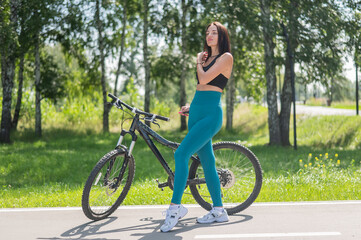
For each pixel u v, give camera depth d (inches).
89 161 430.9
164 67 804.0
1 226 152.6
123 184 168.6
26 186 295.0
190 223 155.6
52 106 909.8
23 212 173.8
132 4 781.9
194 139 149.1
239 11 523.8
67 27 698.2
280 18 562.3
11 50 618.8
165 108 1035.3
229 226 150.0
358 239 132.8
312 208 174.2
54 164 416.5
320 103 1791.3
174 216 146.0
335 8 559.8
